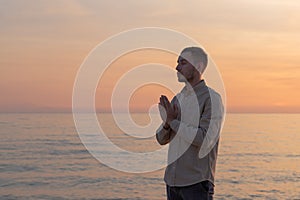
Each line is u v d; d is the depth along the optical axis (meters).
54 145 36.28
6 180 21.09
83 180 20.83
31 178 21.67
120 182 19.91
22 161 27.30
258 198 17.92
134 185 19.11
